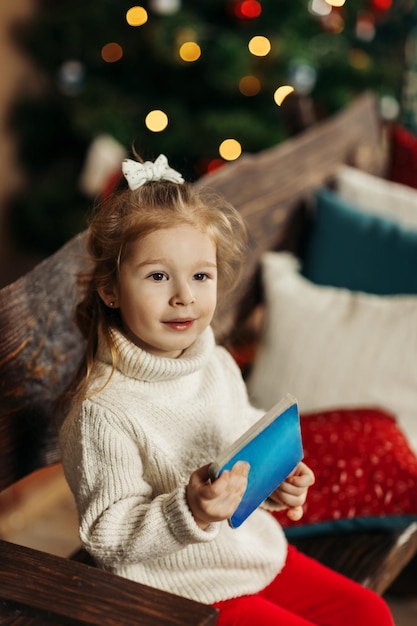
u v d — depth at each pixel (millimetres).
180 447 1170
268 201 2199
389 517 1531
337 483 1565
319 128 2480
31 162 4109
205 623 856
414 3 3381
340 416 1721
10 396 1271
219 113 3479
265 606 1190
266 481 1050
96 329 1212
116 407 1111
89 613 866
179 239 1119
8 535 2246
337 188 2439
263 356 2002
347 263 2201
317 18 3424
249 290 2154
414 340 1955
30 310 1314
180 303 1118
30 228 3971
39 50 3842
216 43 3381
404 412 1902
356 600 1283
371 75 3441
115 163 3475
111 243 1151
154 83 3730
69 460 1119
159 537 1007
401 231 2201
